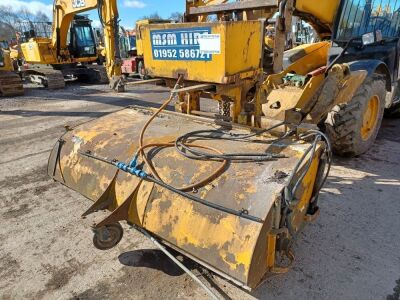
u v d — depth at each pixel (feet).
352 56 14.83
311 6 13.11
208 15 12.14
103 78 45.34
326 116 12.69
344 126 13.46
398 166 13.71
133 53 57.16
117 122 11.05
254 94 10.59
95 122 11.31
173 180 7.67
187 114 11.18
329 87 10.56
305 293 7.53
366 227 9.77
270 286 7.72
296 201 6.63
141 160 8.53
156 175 7.89
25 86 44.45
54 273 8.36
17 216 10.92
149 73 10.78
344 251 8.80
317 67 14.93
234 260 6.16
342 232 9.56
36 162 15.57
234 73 8.96
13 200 11.98
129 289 7.78
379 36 11.03
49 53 42.60
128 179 8.38
